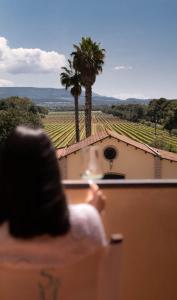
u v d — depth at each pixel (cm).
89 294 147
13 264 139
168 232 238
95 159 198
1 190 137
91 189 186
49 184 135
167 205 237
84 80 3912
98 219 148
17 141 137
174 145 7206
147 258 238
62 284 143
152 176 2417
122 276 237
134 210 235
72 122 15012
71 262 142
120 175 2414
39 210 133
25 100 10894
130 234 236
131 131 10731
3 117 5934
